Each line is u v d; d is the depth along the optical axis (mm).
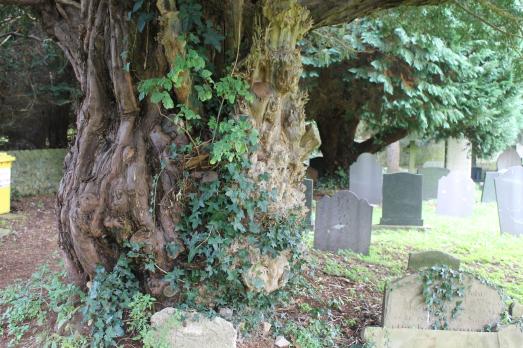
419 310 4211
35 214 9719
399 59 12203
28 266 6168
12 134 13016
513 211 9195
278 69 4141
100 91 4238
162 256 4051
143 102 4199
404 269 6711
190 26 3816
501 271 6938
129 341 3932
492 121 14648
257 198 4133
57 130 13445
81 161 4270
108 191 4035
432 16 6844
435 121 13148
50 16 4906
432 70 12281
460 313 4227
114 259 4227
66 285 4539
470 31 7062
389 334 4125
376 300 5340
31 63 11844
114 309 3953
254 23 4219
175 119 3902
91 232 4078
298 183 4809
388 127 15117
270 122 4254
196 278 4098
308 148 4895
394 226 9562
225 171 4031
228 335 3852
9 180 9594
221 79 3922
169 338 3848
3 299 4652
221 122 3982
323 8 4699
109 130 4305
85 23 4352
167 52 3777
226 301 4215
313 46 10875
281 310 4676
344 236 7637
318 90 13625
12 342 3980
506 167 13930
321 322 4535
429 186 13109
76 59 4754
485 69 13594
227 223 4043
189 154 4020
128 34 3980
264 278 4270
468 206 10758
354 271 6395
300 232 4680
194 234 4035
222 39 4047
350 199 7586
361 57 12445
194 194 4047
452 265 5836
